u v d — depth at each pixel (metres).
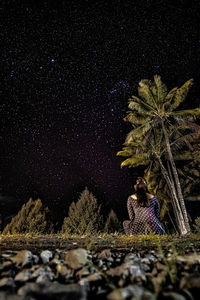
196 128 18.66
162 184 22.25
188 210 21.08
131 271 1.13
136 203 4.48
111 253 1.71
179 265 1.28
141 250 1.95
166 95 20.06
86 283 1.01
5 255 1.59
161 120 19.33
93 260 1.54
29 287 0.85
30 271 1.19
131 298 0.78
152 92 20.30
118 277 1.13
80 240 3.01
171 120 21.45
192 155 20.67
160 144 21.44
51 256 1.60
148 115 19.73
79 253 1.38
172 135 21.69
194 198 20.28
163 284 1.00
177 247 1.99
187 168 21.69
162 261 1.46
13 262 1.37
